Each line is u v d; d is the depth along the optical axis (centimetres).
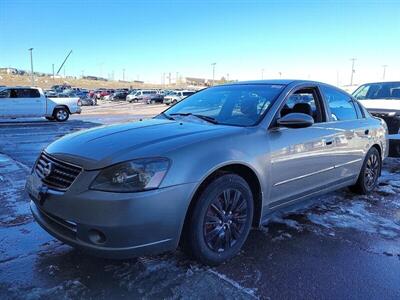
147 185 272
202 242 306
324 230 409
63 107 2022
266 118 368
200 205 301
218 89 460
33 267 317
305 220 436
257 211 360
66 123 1862
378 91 907
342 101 491
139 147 291
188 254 313
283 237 388
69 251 346
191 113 419
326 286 298
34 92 1925
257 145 344
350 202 505
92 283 294
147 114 2681
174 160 286
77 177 278
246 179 347
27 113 1909
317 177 421
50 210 288
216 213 315
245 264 329
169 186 279
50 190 290
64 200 278
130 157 278
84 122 1936
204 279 302
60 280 297
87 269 314
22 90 1897
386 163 793
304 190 407
